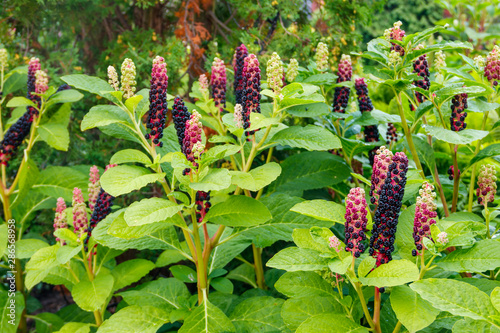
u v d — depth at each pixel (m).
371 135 2.73
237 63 2.53
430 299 1.44
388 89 4.08
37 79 2.84
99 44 4.18
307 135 2.15
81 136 3.99
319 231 1.64
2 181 2.93
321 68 2.70
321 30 3.96
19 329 2.95
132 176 1.84
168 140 2.33
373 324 1.69
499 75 2.22
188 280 2.47
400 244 1.75
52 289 4.56
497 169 2.70
